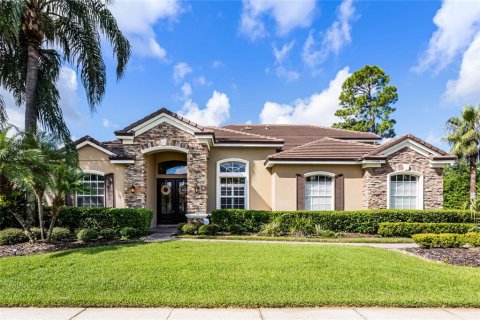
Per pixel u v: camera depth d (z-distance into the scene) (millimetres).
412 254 10547
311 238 13727
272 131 25719
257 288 6523
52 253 9570
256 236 14102
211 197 18938
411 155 17234
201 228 14477
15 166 10211
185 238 13555
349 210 17250
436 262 9375
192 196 17016
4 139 10422
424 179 17156
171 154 19906
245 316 5312
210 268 7871
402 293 6336
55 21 15273
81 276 7230
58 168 11273
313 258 8922
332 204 17688
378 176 17109
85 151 17297
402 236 14664
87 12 14891
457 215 15547
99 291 6367
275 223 14977
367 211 15641
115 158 17000
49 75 15820
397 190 17297
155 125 17281
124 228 13172
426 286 6773
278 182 17625
